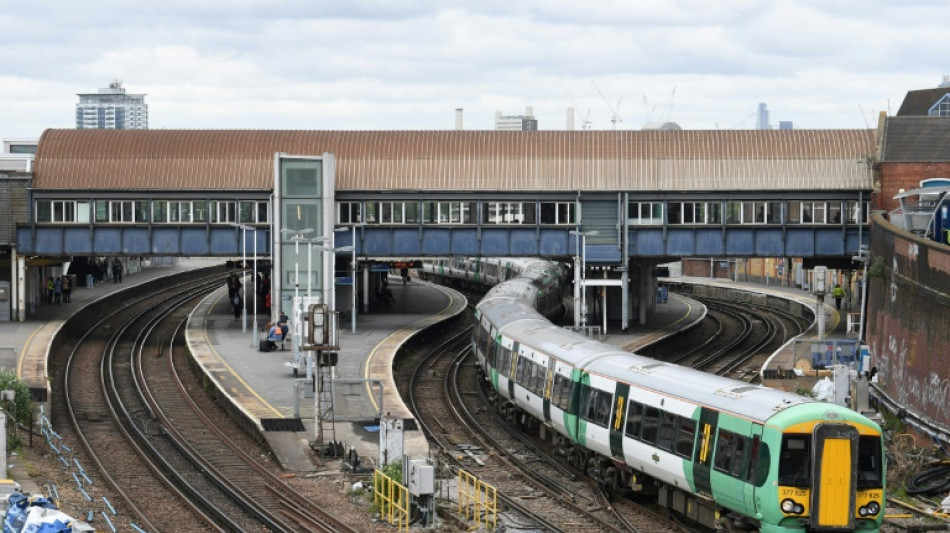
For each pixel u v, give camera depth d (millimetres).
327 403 62812
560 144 102062
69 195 99438
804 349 86938
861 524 37656
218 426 64812
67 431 63406
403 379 81188
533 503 47219
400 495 43375
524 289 89188
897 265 67562
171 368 84750
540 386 57500
